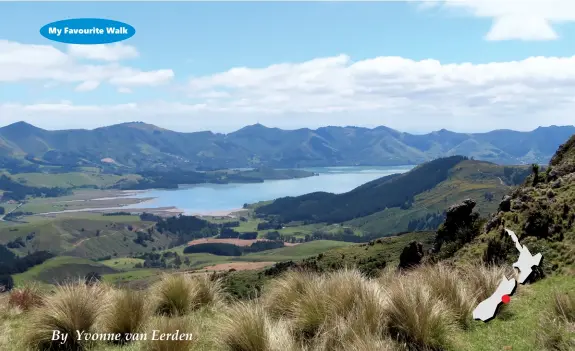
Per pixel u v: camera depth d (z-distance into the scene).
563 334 5.88
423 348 6.25
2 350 7.52
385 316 6.77
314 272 9.12
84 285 8.77
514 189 19.55
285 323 7.12
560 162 19.44
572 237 10.79
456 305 7.39
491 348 6.16
